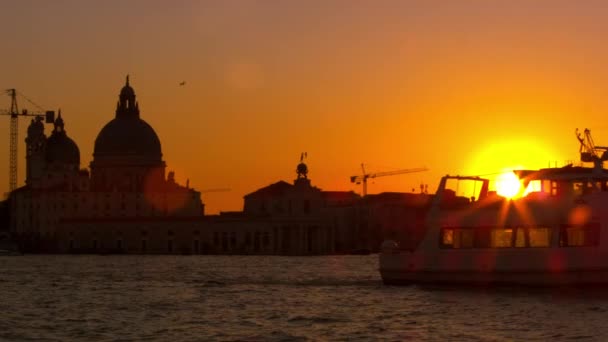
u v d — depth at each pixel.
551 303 87.62
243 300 100.00
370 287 111.44
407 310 86.62
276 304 95.19
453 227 100.81
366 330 75.69
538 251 94.50
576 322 76.69
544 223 94.69
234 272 176.25
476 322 78.38
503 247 97.06
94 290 117.19
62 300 103.25
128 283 132.12
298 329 77.00
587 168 99.31
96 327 79.56
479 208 99.12
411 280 104.38
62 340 72.69
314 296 102.44
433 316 82.38
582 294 92.81
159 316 86.81
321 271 180.50
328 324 79.44
